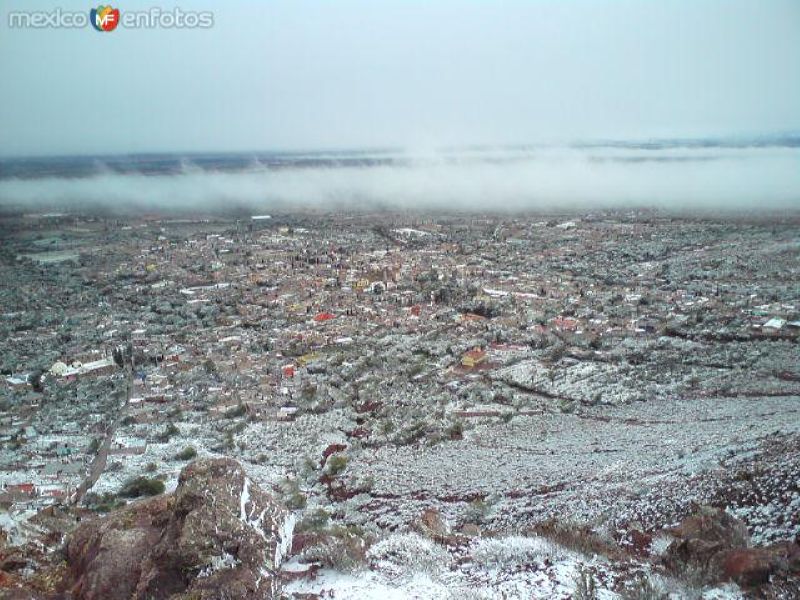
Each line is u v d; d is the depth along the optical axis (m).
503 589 16.06
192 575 15.12
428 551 18.08
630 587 15.68
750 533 22.06
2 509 28.59
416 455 50.31
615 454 43.50
